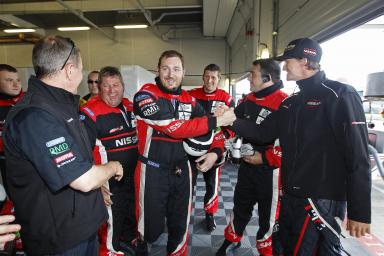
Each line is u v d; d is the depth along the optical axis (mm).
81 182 995
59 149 955
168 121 1524
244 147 1926
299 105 1310
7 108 2619
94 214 1174
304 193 1235
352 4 1947
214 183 2623
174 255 1773
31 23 9578
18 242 1794
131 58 10336
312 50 1255
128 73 3814
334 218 1207
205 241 2402
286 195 1340
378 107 3180
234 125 1711
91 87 2922
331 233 1202
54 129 961
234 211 2102
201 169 1728
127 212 2164
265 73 1875
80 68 1139
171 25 10172
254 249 2273
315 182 1212
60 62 1048
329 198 1190
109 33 10258
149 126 1665
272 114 1652
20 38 9344
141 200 1693
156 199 1673
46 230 1039
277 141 1700
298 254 1267
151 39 10266
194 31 10172
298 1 3150
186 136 1528
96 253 1272
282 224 1374
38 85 1035
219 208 3139
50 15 8938
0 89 2607
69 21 9594
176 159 1694
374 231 2525
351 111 1114
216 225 2703
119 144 1918
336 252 1218
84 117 1808
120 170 1248
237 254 2199
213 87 2771
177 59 1612
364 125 1115
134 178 1834
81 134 1154
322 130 1204
